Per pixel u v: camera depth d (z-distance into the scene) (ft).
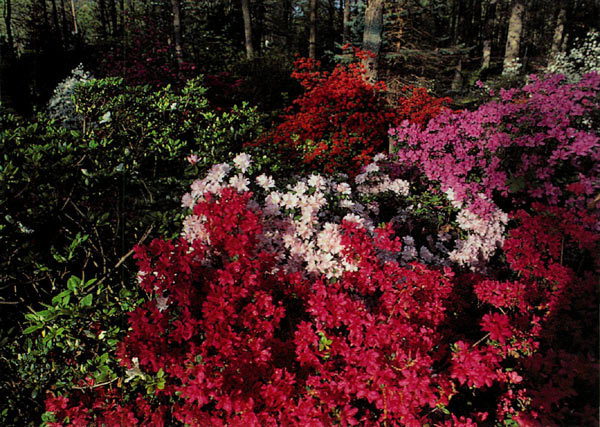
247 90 32.07
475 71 37.42
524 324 6.93
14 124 8.17
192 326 5.57
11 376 6.41
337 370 6.14
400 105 22.22
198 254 6.06
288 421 5.52
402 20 31.35
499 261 9.67
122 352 5.68
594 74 9.14
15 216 6.53
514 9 27.43
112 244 7.61
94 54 35.78
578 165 8.54
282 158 14.37
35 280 6.62
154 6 52.11
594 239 7.05
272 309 6.04
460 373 5.57
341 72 20.11
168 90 10.82
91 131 8.02
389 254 8.48
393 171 12.25
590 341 6.45
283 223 7.37
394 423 5.49
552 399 5.91
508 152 9.75
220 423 5.54
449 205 10.91
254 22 64.69
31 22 38.68
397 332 5.97
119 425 5.95
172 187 8.48
